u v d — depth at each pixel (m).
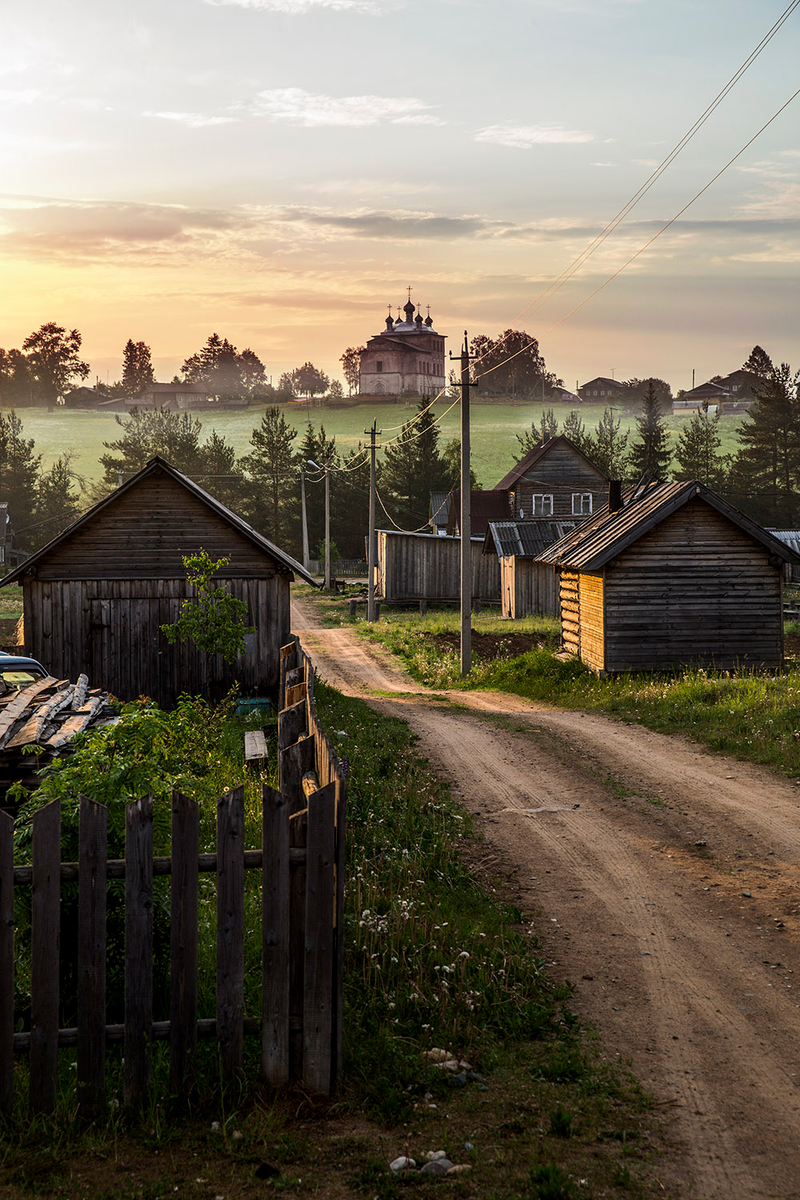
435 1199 4.43
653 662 25.14
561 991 6.88
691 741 16.45
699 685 20.94
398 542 54.03
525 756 15.71
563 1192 4.44
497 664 30.17
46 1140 4.93
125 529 24.39
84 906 5.11
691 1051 6.03
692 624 25.14
